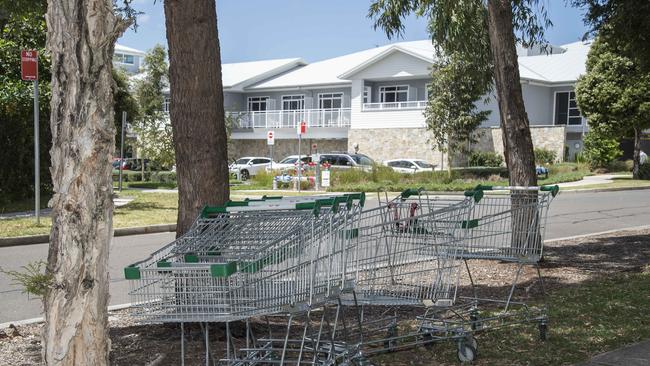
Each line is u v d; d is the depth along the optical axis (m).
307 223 4.50
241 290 4.36
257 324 6.20
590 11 12.69
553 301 7.43
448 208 5.74
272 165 37.28
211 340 5.93
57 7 3.24
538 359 5.45
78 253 3.21
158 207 19.69
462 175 33.34
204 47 6.09
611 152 37.34
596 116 33.38
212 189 6.16
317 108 49.00
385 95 45.31
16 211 17.70
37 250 12.47
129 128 40.31
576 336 6.09
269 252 4.40
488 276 9.05
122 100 31.86
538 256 6.69
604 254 10.79
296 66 54.94
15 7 9.70
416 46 48.66
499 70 9.75
